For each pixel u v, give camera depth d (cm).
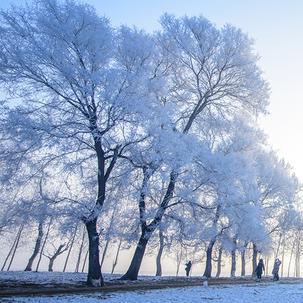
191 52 2633
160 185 2195
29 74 1970
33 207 1977
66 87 1942
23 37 1988
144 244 2552
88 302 1486
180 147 2078
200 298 1820
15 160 1941
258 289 2464
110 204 2175
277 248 5612
